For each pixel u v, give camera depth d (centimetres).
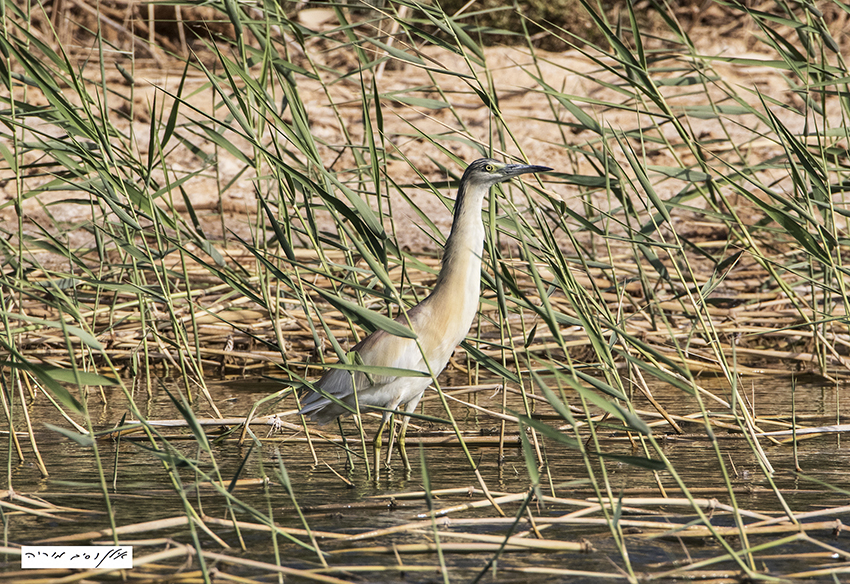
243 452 1240
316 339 1068
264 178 1236
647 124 3097
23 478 1081
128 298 1945
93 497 1009
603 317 1056
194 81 3198
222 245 2183
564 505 981
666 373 874
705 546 857
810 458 1183
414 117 3097
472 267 1151
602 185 1210
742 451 1227
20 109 1145
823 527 873
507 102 3247
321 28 3347
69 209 2706
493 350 1770
